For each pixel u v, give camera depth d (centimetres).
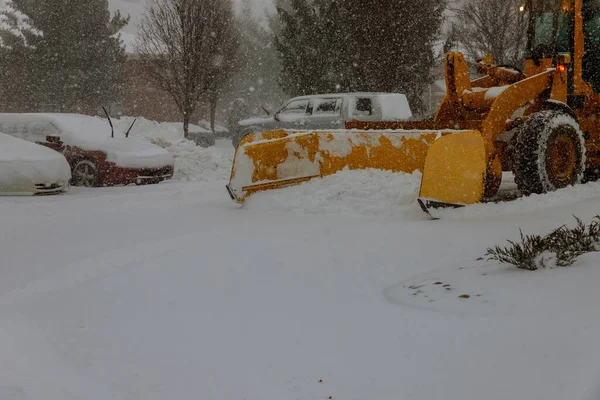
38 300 564
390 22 2770
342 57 2884
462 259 607
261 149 1034
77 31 3759
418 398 332
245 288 561
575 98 1056
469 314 428
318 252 674
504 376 335
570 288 441
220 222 890
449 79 1102
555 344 355
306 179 1040
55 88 3691
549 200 882
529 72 1094
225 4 3594
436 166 848
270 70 5069
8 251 749
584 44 1079
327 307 494
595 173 1146
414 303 474
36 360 420
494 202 891
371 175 981
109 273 640
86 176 1476
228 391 363
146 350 431
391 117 1800
